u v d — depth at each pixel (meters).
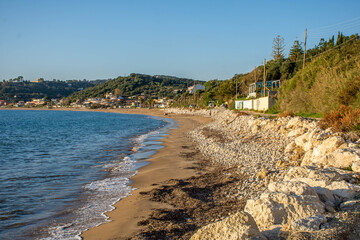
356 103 21.62
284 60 77.88
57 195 13.48
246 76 88.44
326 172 9.16
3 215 11.06
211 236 5.91
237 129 35.06
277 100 44.56
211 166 18.83
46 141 36.50
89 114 143.38
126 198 12.82
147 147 29.19
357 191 8.05
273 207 6.97
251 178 14.11
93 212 11.25
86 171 18.50
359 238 5.52
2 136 43.25
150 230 9.33
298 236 5.54
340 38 50.28
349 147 11.57
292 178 9.88
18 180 16.31
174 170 18.14
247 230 5.65
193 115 95.19
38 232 9.57
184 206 11.45
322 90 28.84
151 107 186.12
